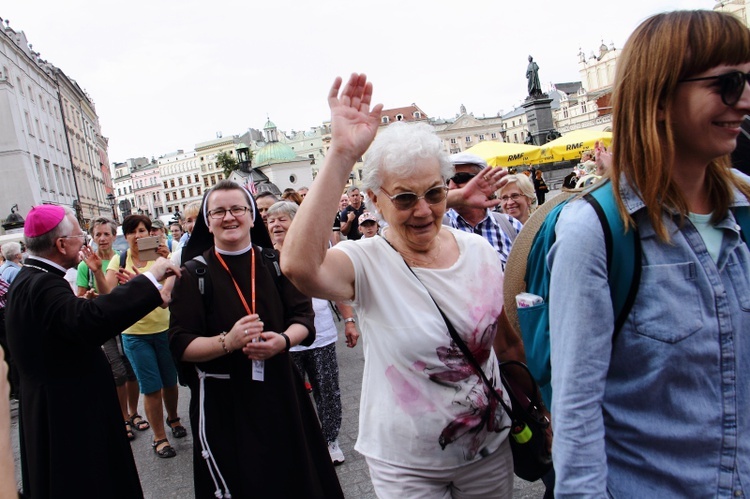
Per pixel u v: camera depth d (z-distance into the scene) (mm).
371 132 1722
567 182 3301
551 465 2041
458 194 2359
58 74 48875
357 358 6316
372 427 1901
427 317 1809
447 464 1843
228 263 2836
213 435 2607
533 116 26312
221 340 2580
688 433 1252
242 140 110312
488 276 1942
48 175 41688
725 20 1204
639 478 1304
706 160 1273
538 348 1573
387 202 1841
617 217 1268
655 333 1248
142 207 122500
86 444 2615
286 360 2779
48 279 2646
